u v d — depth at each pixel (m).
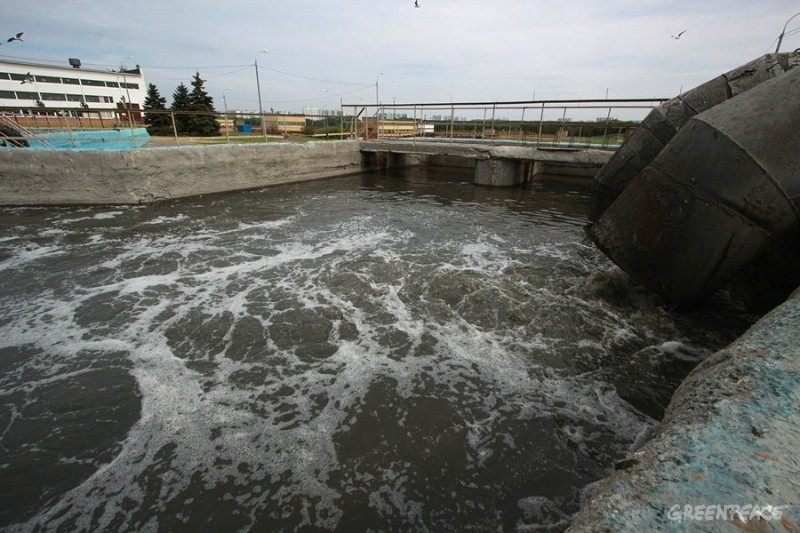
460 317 5.66
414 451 3.45
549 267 7.55
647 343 5.07
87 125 21.56
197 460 3.36
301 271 7.23
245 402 4.01
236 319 5.55
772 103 4.18
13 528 2.82
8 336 5.10
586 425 3.75
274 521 2.88
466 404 4.00
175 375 4.40
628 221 5.18
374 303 6.05
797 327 2.19
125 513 2.93
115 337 5.11
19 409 3.89
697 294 4.87
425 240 9.15
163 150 12.39
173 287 6.54
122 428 3.68
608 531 1.22
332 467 3.30
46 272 7.05
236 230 9.70
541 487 3.13
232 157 14.17
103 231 9.45
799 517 1.16
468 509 2.97
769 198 4.10
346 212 11.75
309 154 16.86
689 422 1.67
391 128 22.36
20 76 42.28
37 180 11.26
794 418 1.55
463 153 16.16
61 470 3.27
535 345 5.00
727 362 2.09
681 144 4.68
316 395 4.11
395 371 4.49
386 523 2.87
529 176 17.92
